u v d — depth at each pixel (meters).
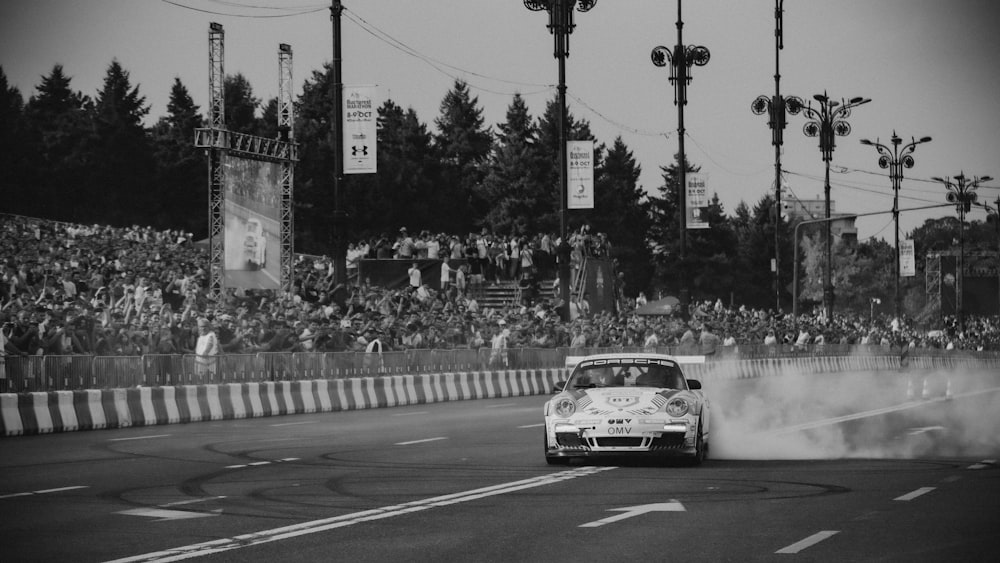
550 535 38.06
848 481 52.94
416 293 172.00
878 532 38.50
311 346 120.69
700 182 195.38
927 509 43.88
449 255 198.62
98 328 97.81
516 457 64.19
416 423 92.06
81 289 152.25
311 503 45.81
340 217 129.38
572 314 192.62
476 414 104.06
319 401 110.69
